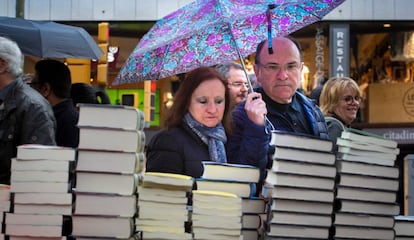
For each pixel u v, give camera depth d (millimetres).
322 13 6266
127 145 4043
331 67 19188
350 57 19375
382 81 19516
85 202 4016
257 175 4516
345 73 19156
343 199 4488
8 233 4016
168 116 5340
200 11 5480
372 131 19531
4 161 5816
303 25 6219
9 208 4031
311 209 4387
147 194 4102
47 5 19500
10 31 8797
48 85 7820
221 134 5285
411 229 4746
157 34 5621
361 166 4520
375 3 19281
